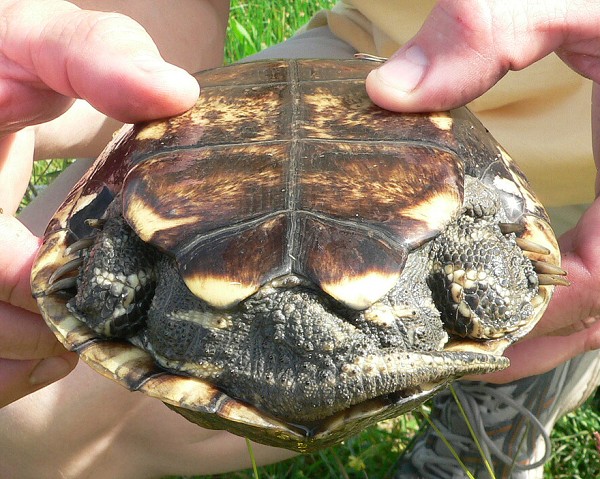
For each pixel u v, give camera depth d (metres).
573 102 0.33
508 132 0.33
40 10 0.25
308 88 0.25
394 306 0.21
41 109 0.27
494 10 0.23
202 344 0.21
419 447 0.35
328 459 0.35
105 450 0.32
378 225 0.20
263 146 0.22
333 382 0.20
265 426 0.20
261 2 0.52
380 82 0.24
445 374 0.20
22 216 0.33
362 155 0.22
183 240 0.20
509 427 0.34
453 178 0.22
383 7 0.34
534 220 0.24
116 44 0.24
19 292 0.25
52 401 0.30
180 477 0.35
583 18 0.24
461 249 0.22
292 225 0.20
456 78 0.24
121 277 0.22
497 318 0.22
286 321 0.20
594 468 0.35
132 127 0.25
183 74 0.24
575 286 0.26
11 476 0.32
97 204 0.24
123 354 0.21
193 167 0.22
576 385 0.35
